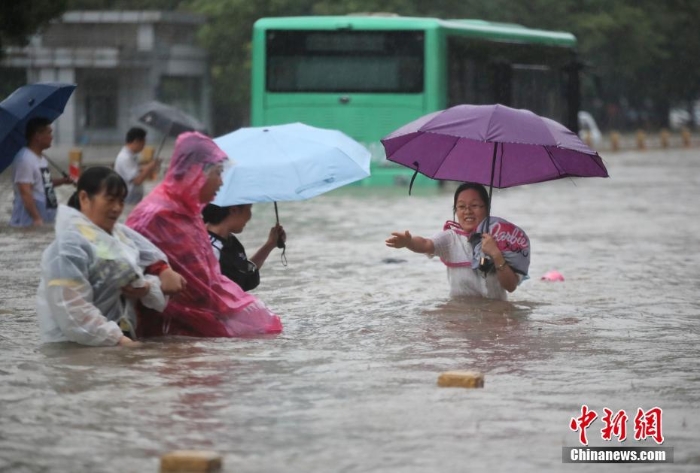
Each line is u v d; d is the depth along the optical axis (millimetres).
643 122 165500
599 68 140000
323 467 11758
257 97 58812
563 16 128000
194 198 18688
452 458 12109
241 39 117250
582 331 19969
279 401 14539
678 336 19562
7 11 58594
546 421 13641
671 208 50500
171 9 127688
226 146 20328
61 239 17453
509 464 11922
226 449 12398
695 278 27562
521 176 22578
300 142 20359
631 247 34844
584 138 117500
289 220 43406
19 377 15766
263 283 26250
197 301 18906
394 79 58281
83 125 117062
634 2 141625
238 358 17188
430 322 20766
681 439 12992
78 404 14328
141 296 17812
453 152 22750
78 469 11711
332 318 21266
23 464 11875
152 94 116875
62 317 17484
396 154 22594
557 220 44500
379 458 12086
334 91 58500
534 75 68562
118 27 117625
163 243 18625
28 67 112625
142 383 15461
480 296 23141
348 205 50812
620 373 16469
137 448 12445
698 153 109875
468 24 62500
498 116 20719
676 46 148125
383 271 28500
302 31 58312
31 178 36062
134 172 42781
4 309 22109
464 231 22906
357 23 57969
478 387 15414
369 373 16266
